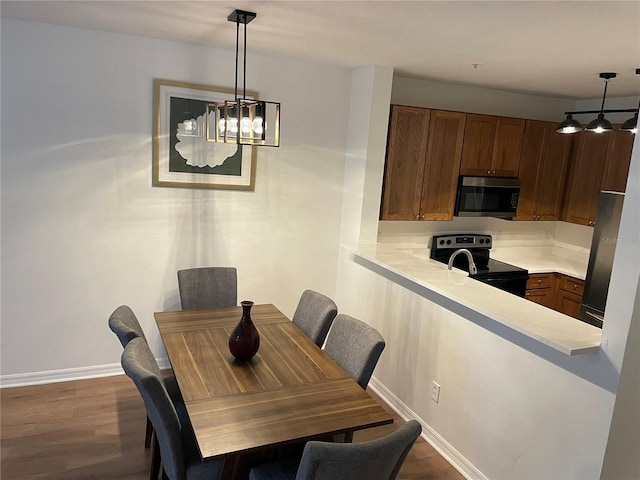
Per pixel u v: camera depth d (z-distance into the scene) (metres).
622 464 2.16
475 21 2.33
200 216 3.70
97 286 3.50
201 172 3.62
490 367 2.62
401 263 3.36
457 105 4.50
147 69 3.35
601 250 3.71
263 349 2.55
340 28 2.67
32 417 3.05
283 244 4.03
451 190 4.29
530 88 4.31
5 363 3.36
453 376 2.88
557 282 4.63
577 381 2.16
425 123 4.04
